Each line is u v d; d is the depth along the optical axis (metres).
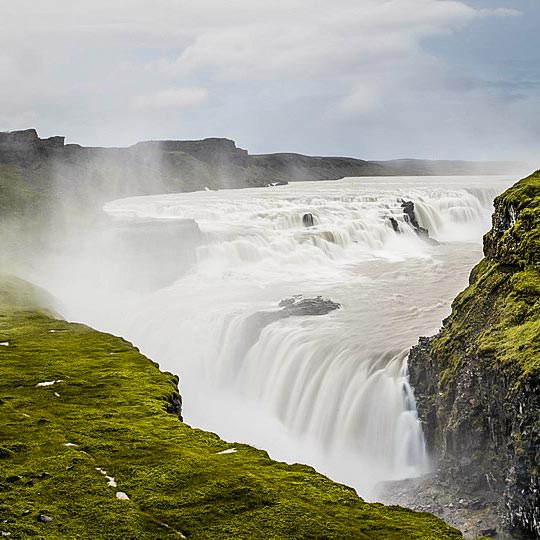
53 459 50.00
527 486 59.91
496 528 62.16
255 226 181.88
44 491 44.59
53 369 77.25
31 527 39.25
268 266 161.50
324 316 112.25
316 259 164.25
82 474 47.25
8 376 74.06
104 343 92.06
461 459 70.06
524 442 60.34
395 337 98.00
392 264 157.25
